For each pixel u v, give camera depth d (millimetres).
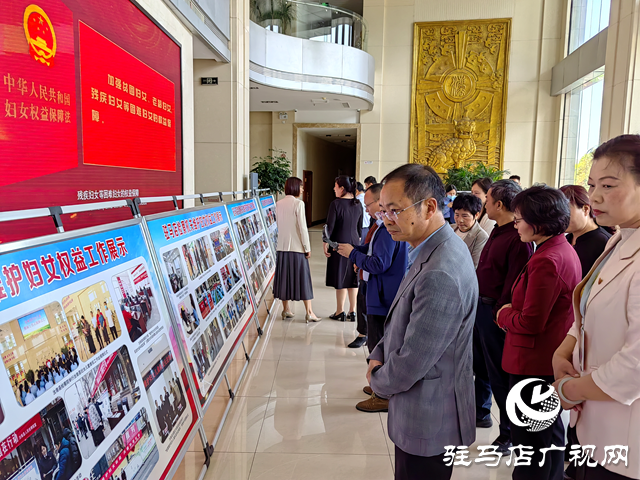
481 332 2258
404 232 1317
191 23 4035
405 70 11305
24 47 1943
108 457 1245
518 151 11062
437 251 1268
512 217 2178
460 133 11133
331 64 9094
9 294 993
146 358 1572
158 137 3484
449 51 11094
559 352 1288
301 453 2307
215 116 5555
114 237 1524
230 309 2861
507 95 10945
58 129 2199
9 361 962
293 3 8633
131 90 3004
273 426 2568
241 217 3875
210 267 2637
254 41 7824
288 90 8797
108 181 2723
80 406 1169
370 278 2811
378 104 11461
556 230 1642
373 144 11578
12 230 1912
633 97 6078
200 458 2260
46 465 1016
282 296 4434
